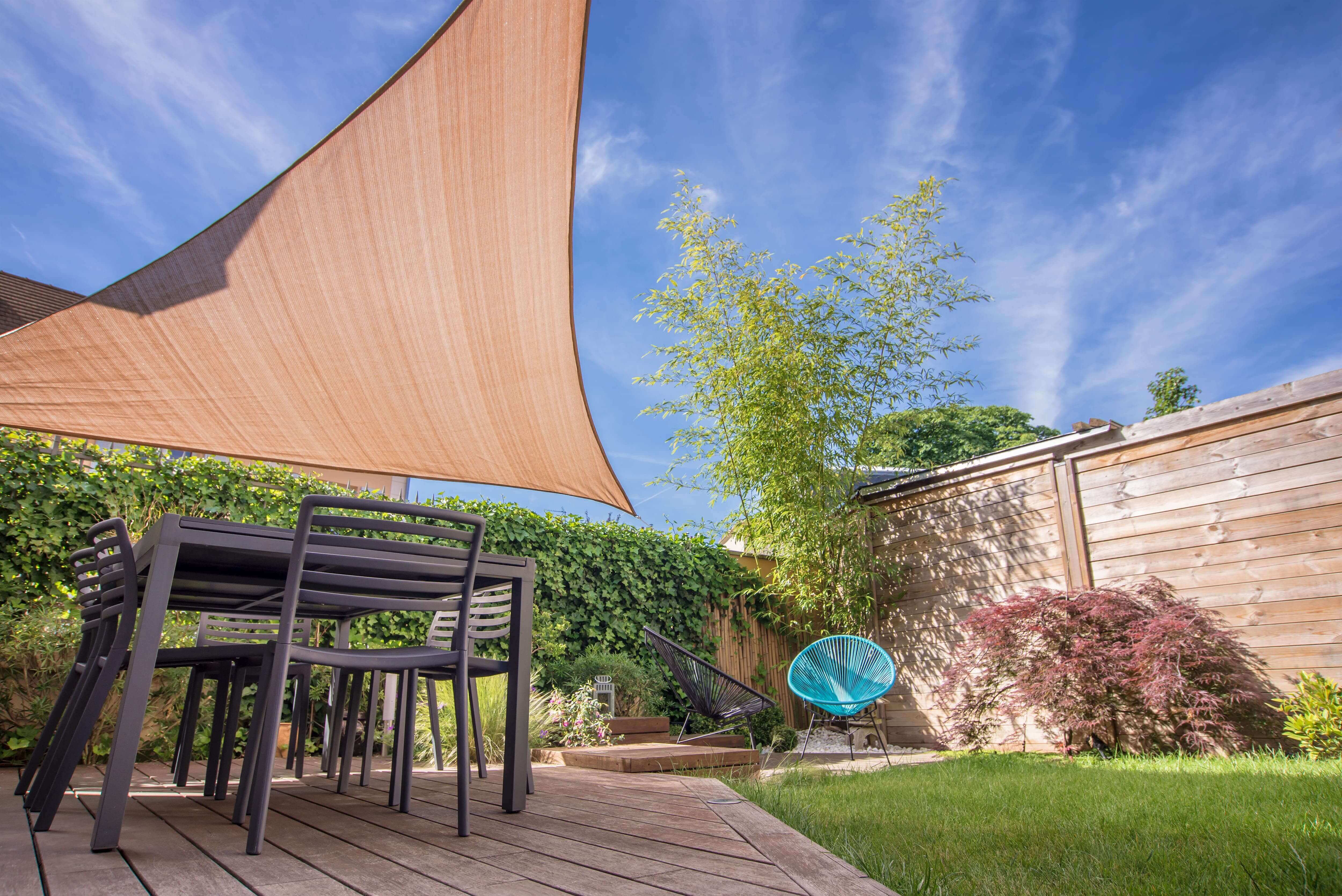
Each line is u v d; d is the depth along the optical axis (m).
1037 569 6.07
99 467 4.46
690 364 7.21
